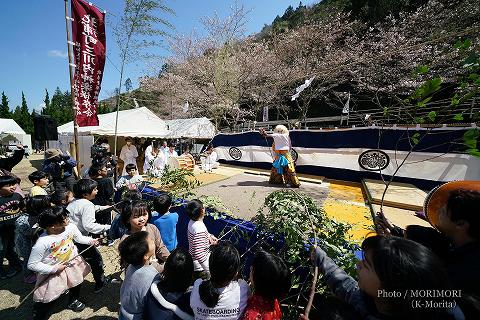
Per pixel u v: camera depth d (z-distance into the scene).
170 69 18.08
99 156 6.35
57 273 2.47
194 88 16.88
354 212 4.20
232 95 16.30
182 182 4.98
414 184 5.98
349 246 2.29
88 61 4.88
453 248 1.34
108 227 3.21
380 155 6.43
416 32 11.33
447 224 1.31
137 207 2.42
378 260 0.94
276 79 14.59
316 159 7.46
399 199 4.52
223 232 3.23
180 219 3.92
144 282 1.70
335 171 7.15
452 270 1.21
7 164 4.86
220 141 10.05
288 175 6.07
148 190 4.75
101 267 3.12
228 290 1.57
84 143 11.03
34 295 2.38
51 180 5.46
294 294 2.25
